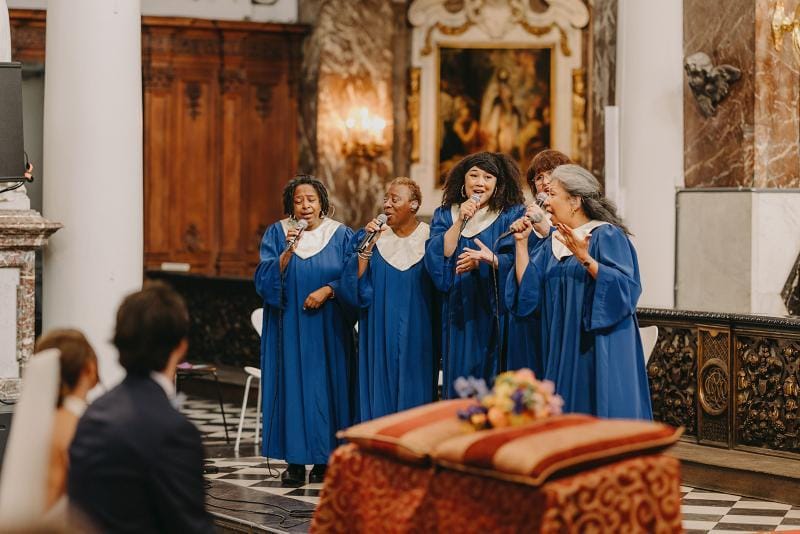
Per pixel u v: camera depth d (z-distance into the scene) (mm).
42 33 14930
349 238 7414
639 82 10719
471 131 15688
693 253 10570
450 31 15648
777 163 10469
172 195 15648
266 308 7477
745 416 7887
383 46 15570
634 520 3805
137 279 8242
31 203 15320
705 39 10656
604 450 3770
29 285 7844
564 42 15500
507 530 3682
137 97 8266
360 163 15516
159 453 3596
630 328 5562
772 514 6918
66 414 3965
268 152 15898
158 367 3750
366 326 7070
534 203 5828
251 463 8430
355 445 4262
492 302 6309
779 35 10406
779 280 10273
